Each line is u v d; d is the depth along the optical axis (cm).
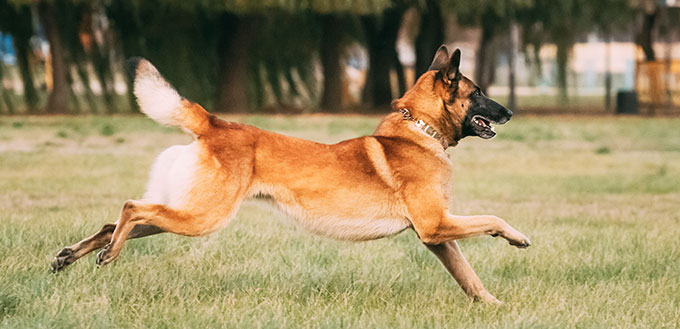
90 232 834
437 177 645
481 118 671
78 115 3284
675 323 583
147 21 3416
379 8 3073
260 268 714
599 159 2072
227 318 563
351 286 673
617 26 4241
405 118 662
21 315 561
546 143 2500
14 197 1225
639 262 775
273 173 625
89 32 3506
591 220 1104
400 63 4259
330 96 3909
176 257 763
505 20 3938
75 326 536
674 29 4309
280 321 555
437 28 3875
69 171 1605
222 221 611
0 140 2181
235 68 3569
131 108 3631
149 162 1791
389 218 643
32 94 3541
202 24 3619
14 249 755
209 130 625
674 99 4200
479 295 651
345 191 631
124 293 622
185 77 3509
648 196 1432
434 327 556
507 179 1645
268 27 3841
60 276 660
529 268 758
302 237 879
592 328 563
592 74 8544
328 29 3872
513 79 3706
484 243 893
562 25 4178
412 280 707
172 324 548
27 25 3441
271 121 3003
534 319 566
